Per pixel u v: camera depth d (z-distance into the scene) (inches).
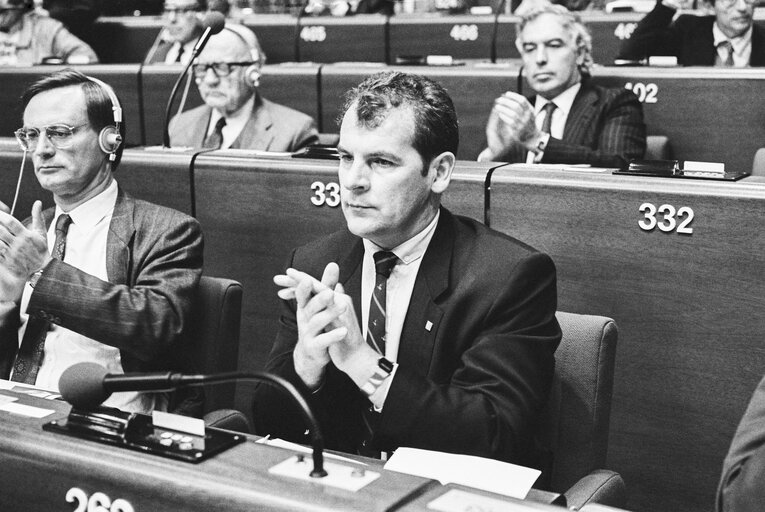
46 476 45.6
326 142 156.8
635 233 85.7
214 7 223.6
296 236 101.7
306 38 238.8
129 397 80.8
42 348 82.9
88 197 85.3
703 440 85.4
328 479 41.9
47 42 235.8
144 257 84.0
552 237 89.5
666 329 85.7
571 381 70.7
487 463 54.1
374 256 70.6
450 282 69.2
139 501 43.2
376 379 63.6
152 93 186.2
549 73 144.0
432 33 229.1
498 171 92.4
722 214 81.6
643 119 143.3
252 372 44.5
